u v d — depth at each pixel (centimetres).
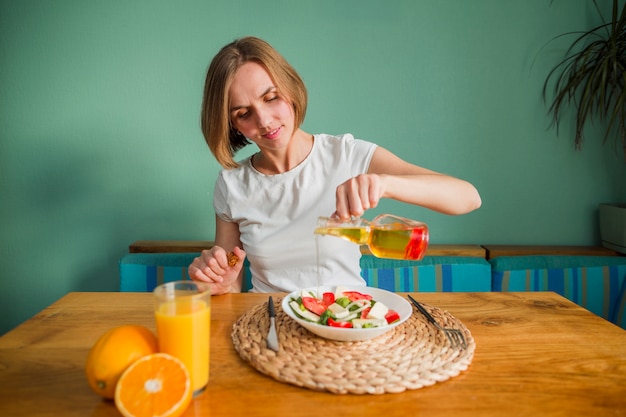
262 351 81
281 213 141
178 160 198
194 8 190
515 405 67
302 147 143
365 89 196
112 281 203
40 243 200
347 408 66
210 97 121
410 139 199
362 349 82
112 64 192
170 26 191
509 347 86
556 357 82
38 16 187
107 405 66
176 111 195
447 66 195
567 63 195
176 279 177
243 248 153
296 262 141
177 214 201
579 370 77
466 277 179
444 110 198
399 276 179
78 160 196
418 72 196
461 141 200
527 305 110
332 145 143
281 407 66
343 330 79
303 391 70
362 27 193
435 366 75
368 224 89
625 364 79
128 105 194
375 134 198
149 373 62
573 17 193
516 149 200
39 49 189
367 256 185
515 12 193
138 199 199
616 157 200
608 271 179
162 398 61
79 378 74
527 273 179
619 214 187
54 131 194
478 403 67
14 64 190
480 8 193
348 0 191
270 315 94
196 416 63
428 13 193
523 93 197
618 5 195
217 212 152
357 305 91
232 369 77
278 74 117
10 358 80
